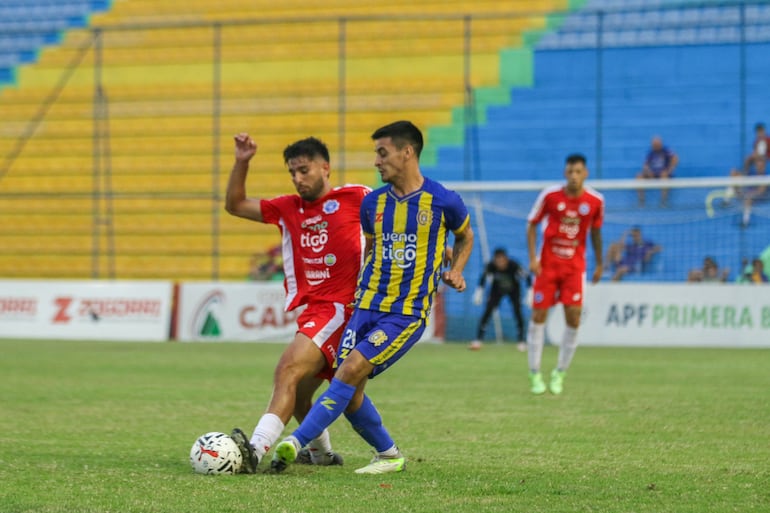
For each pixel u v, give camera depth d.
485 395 36.19
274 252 73.62
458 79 87.56
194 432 26.23
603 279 72.69
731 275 71.25
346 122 87.56
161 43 95.50
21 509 16.00
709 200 71.88
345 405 19.53
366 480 19.09
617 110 83.06
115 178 88.75
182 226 84.94
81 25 99.19
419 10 91.31
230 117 89.88
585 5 88.31
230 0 97.25
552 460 21.84
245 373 44.44
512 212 74.88
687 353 57.72
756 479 19.42
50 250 86.38
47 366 47.94
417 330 19.98
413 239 19.81
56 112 93.06
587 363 50.75
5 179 90.50
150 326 69.38
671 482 19.03
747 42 82.94
